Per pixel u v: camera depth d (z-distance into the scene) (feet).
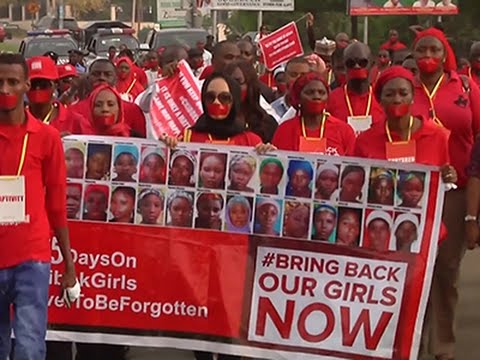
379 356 23.48
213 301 23.58
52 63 25.98
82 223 23.57
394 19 135.95
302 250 23.47
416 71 32.63
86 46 126.11
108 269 23.61
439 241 23.80
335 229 23.39
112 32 115.96
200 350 23.70
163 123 28.63
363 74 29.66
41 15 306.76
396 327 23.43
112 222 23.56
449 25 124.98
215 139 23.82
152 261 23.61
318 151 25.43
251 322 23.61
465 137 26.45
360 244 23.40
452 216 26.20
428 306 26.32
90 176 23.49
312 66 32.45
